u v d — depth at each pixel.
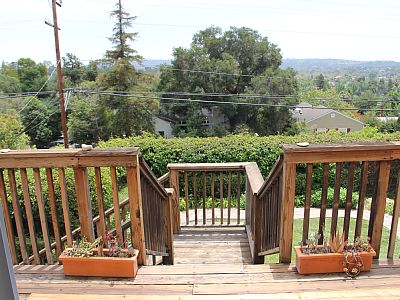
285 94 24.00
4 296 0.92
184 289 2.10
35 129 24.36
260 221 3.01
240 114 25.22
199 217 6.71
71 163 2.18
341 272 2.22
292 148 2.14
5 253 0.90
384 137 10.09
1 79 22.14
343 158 2.15
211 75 24.36
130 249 2.30
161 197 3.03
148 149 9.64
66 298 2.01
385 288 2.04
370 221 2.34
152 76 23.69
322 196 2.26
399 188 2.26
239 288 2.09
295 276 2.21
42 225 2.37
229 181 4.25
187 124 25.14
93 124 22.67
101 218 2.33
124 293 2.06
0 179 2.28
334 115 29.92
